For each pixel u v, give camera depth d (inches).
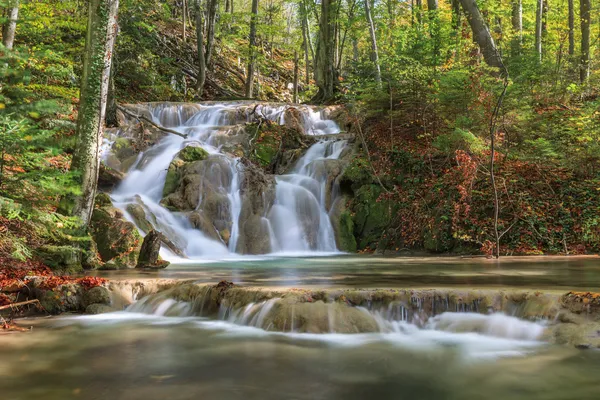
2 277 297.1
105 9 369.7
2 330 241.8
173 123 857.5
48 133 293.0
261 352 197.3
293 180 634.2
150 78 1045.2
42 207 328.2
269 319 231.1
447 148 568.7
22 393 153.9
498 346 201.6
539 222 505.4
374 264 403.2
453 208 531.5
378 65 721.0
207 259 479.8
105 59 373.1
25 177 289.4
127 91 1003.9
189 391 154.9
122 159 676.7
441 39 710.5
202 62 1160.8
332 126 841.5
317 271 348.2
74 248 343.6
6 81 304.5
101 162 622.8
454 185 543.2
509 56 705.6
